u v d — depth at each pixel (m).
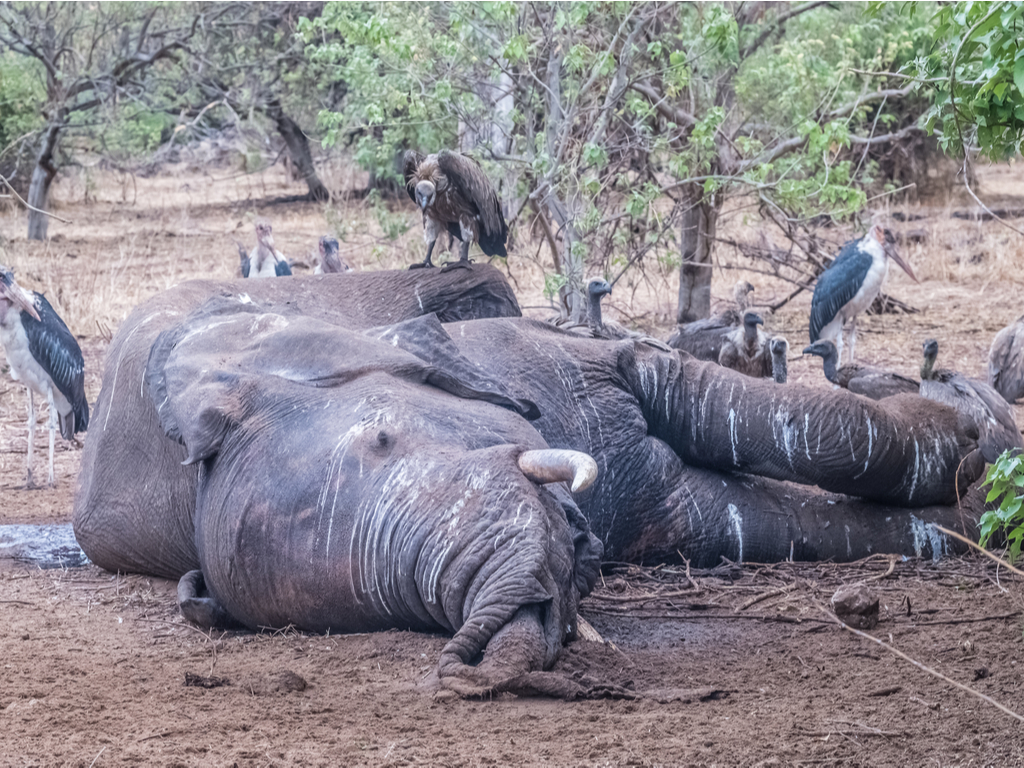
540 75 20.03
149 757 6.91
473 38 19.56
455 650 8.19
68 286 32.19
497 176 20.53
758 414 12.45
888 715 7.77
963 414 12.82
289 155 59.44
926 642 9.52
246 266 25.53
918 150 45.78
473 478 8.84
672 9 19.83
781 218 24.30
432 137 22.16
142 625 10.39
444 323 13.41
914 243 37.28
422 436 9.45
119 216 54.88
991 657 9.02
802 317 28.58
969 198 47.62
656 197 19.44
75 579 12.18
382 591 9.08
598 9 18.84
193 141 78.12
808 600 10.91
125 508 12.04
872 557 12.44
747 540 12.47
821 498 12.87
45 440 20.20
